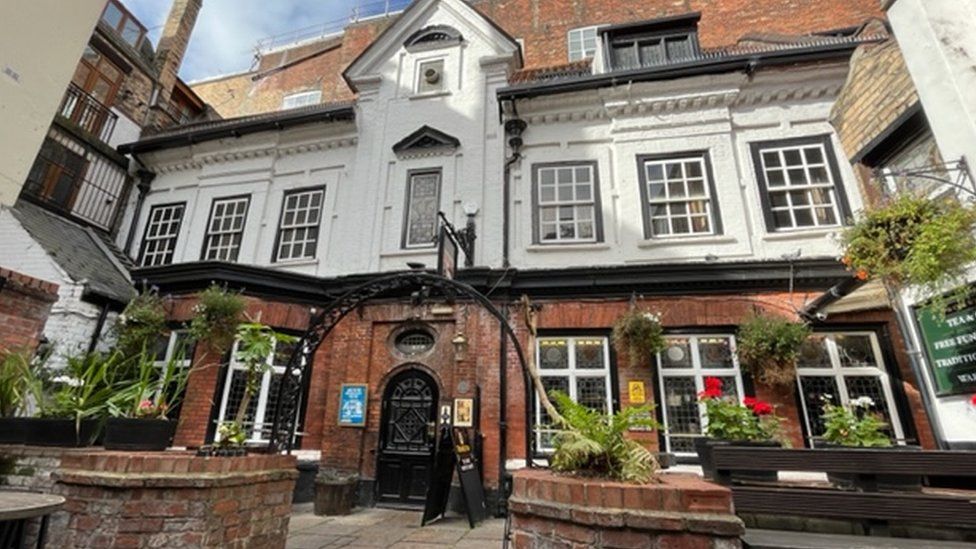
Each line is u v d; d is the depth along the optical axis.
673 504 2.26
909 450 2.54
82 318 7.90
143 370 4.82
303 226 9.63
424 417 7.76
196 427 7.33
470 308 7.99
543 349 7.66
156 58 12.90
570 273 7.74
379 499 7.43
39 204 9.20
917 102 4.89
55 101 2.69
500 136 9.32
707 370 7.05
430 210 9.15
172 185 10.79
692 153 8.48
